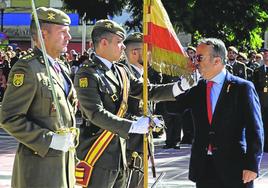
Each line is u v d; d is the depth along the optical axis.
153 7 4.90
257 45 19.12
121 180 5.23
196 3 16.97
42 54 4.25
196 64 4.88
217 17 17.16
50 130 4.19
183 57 4.91
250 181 4.73
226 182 4.68
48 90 4.18
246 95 4.67
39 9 4.32
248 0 17.30
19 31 33.16
